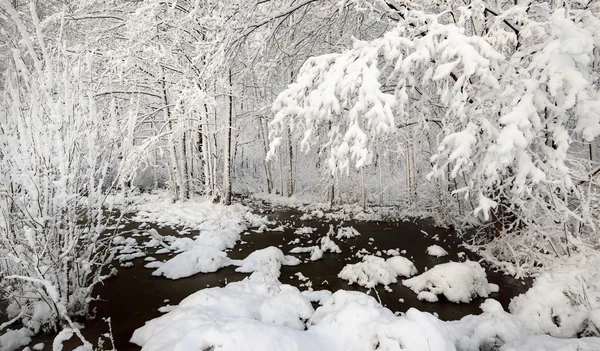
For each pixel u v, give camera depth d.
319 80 4.84
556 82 3.44
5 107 3.90
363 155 4.05
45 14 10.27
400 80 4.93
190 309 3.77
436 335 2.92
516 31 5.83
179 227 9.92
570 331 3.55
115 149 4.41
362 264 6.17
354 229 10.05
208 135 13.77
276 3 6.52
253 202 16.75
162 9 7.04
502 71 4.59
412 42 4.41
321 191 17.58
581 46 3.34
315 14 7.59
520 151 3.69
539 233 6.00
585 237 5.78
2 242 3.77
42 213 3.69
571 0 4.54
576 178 5.39
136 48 7.06
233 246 8.09
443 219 11.18
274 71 7.58
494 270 6.50
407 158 13.57
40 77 3.75
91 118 4.07
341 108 4.76
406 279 5.96
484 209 4.39
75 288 3.99
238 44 6.16
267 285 4.75
